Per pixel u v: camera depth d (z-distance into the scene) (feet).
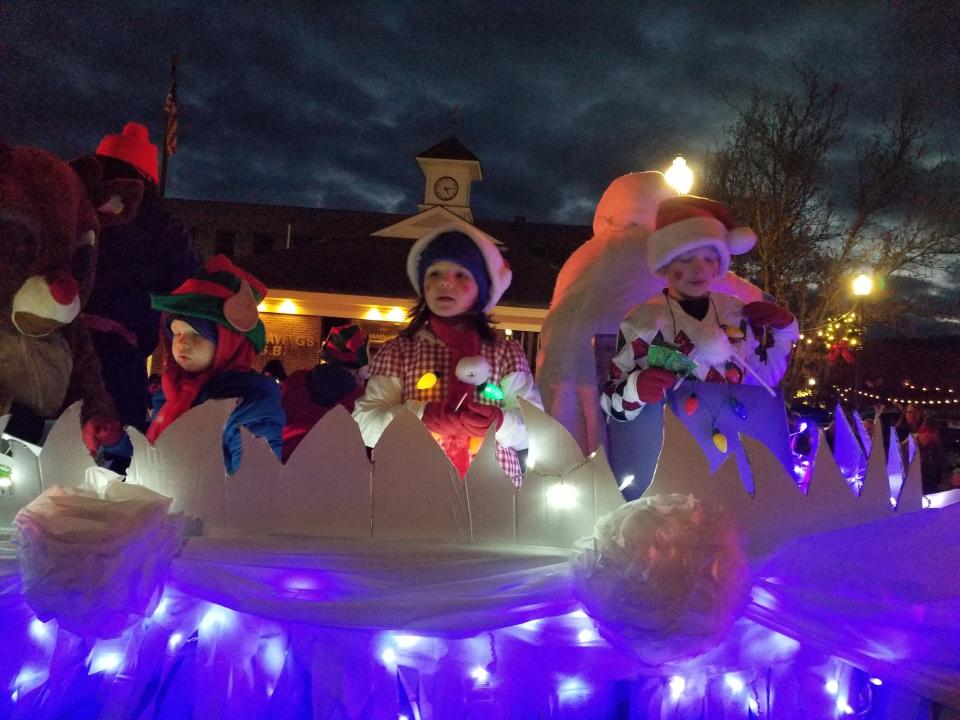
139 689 5.88
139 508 5.43
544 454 6.35
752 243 8.79
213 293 7.75
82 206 8.21
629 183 11.03
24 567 5.25
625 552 5.23
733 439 7.71
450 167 62.39
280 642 6.01
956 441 31.86
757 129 45.96
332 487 6.22
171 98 43.19
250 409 7.40
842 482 6.51
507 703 5.92
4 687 5.84
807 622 5.80
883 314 45.29
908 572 5.71
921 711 6.24
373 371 8.66
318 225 102.32
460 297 8.60
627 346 8.21
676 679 6.06
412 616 5.53
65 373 7.72
